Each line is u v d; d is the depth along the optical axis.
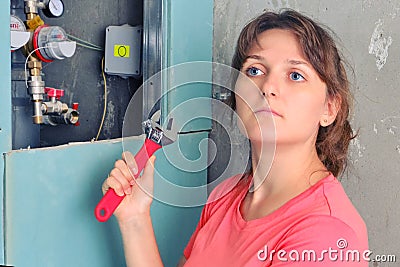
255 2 1.47
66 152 1.00
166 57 1.27
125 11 1.39
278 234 0.87
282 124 0.92
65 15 1.42
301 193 0.90
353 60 1.40
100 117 1.42
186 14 1.33
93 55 1.41
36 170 0.94
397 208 1.38
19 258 0.91
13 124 1.22
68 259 1.01
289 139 0.93
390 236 1.39
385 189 1.39
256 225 0.91
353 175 1.42
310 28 0.94
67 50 1.15
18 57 1.19
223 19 1.50
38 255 0.95
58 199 0.99
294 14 0.97
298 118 0.92
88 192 1.05
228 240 0.96
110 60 1.39
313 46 0.93
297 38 0.93
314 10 1.42
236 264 0.90
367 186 1.41
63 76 1.43
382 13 1.36
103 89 1.41
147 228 1.04
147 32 1.28
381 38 1.37
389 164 1.38
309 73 0.92
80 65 1.42
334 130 1.02
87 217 1.06
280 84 0.92
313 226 0.84
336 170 1.06
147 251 1.04
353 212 0.90
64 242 1.00
